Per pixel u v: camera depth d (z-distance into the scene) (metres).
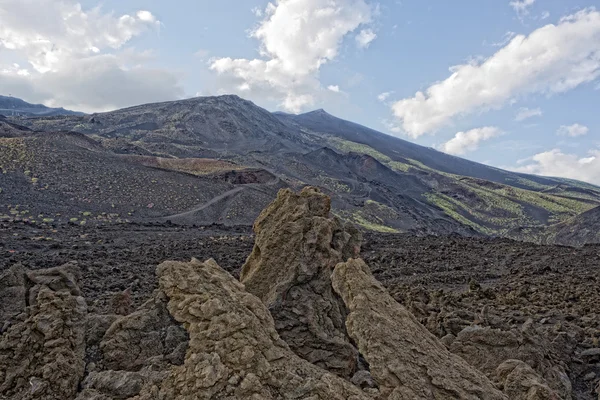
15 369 4.95
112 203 59.25
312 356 6.80
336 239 8.66
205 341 4.66
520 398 6.17
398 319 5.55
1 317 5.84
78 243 27.67
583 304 14.92
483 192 187.50
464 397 4.66
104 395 4.70
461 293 17.58
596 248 34.78
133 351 5.75
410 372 4.86
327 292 7.62
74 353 5.35
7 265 18.69
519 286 18.88
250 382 4.27
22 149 68.56
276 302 7.25
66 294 5.91
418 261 27.45
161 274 5.69
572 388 8.30
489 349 8.05
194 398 4.12
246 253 27.81
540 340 8.50
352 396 4.61
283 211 8.74
